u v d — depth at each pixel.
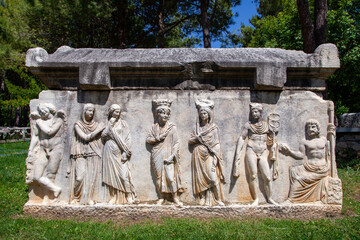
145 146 3.40
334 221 3.13
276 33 12.23
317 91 3.52
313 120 3.38
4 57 12.12
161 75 3.40
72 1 8.94
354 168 5.63
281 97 3.44
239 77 3.42
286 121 3.43
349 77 11.17
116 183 3.30
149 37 12.27
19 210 3.43
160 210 3.26
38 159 3.34
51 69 3.33
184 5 11.30
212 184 3.29
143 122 3.42
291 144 3.42
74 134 3.40
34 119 3.37
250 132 3.39
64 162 3.40
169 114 3.40
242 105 3.43
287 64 3.28
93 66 3.24
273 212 3.29
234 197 3.38
